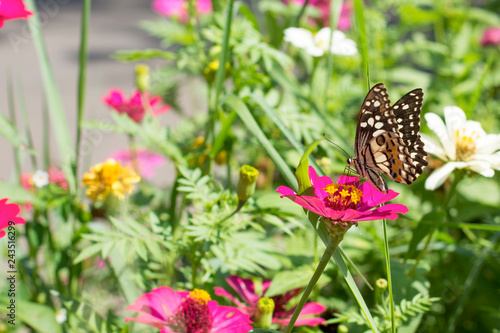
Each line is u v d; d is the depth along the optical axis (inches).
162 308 36.1
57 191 40.6
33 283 41.1
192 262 38.5
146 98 43.7
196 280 38.8
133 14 134.0
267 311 37.0
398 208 34.4
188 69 46.3
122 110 44.1
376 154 37.3
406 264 39.7
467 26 52.7
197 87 50.8
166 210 42.4
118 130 41.4
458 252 41.6
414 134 37.2
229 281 38.6
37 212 41.0
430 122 39.4
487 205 43.6
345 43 43.2
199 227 37.8
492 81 50.2
